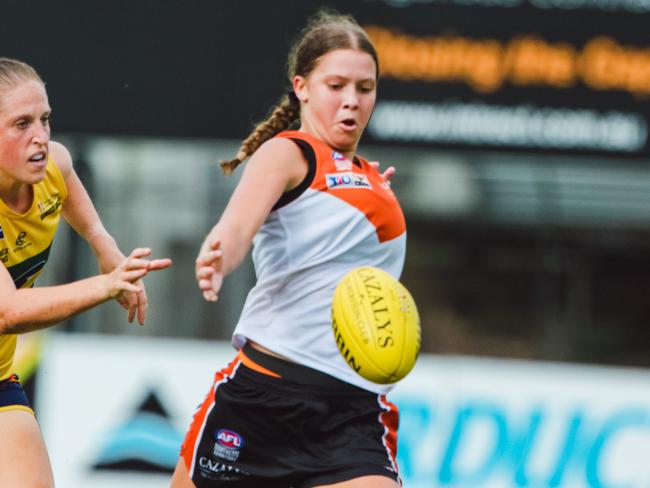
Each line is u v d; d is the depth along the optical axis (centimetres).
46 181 1828
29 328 1566
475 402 3466
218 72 3666
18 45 3647
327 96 1719
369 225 1728
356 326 1575
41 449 1820
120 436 3512
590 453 3459
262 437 1739
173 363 3553
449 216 4791
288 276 1723
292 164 1683
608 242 4581
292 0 3644
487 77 3625
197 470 1797
